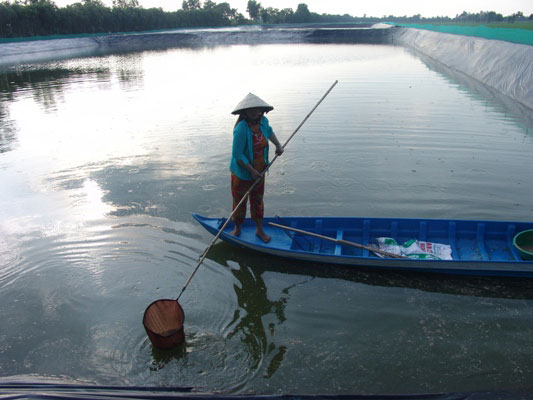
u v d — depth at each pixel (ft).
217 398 9.67
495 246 15.51
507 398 9.71
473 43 62.49
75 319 12.87
